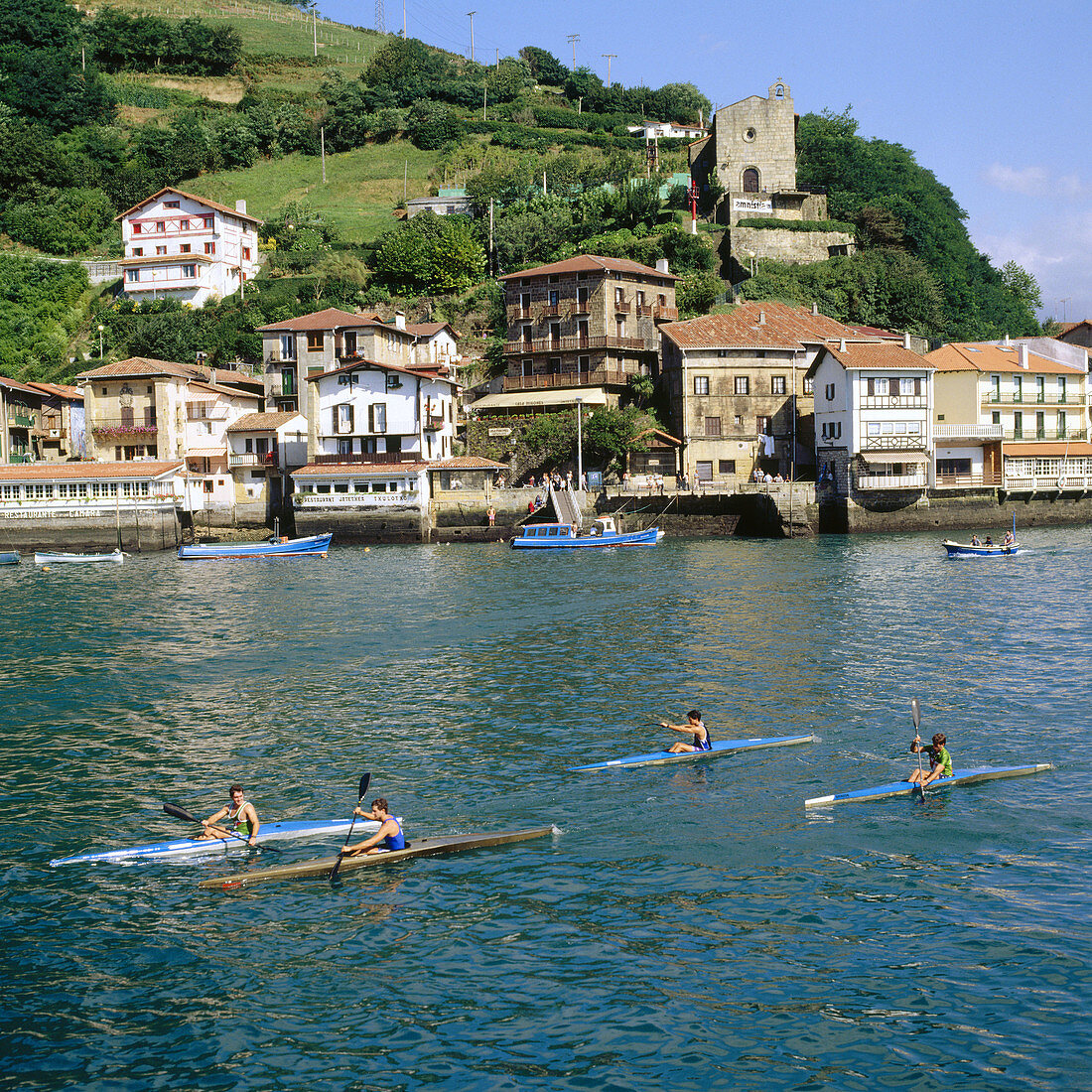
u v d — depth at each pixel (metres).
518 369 102.75
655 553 75.31
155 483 88.50
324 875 21.66
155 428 93.56
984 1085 14.62
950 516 87.88
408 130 169.62
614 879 21.14
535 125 172.38
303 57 197.00
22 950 18.89
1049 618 45.31
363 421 91.44
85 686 37.69
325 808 25.31
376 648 43.41
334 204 152.75
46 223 137.75
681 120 184.12
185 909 20.36
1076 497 91.50
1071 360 98.69
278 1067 15.44
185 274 124.94
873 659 38.72
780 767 27.39
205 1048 15.92
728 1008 16.56
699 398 94.38
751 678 36.53
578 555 75.50
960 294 129.38
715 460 94.50
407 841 22.95
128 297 126.81
